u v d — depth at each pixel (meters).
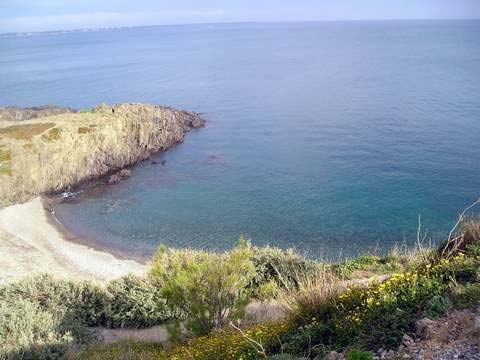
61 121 57.28
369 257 20.17
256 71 142.88
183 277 12.75
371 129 65.56
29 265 29.69
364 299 8.29
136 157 57.38
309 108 83.38
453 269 8.09
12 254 31.56
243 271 13.94
